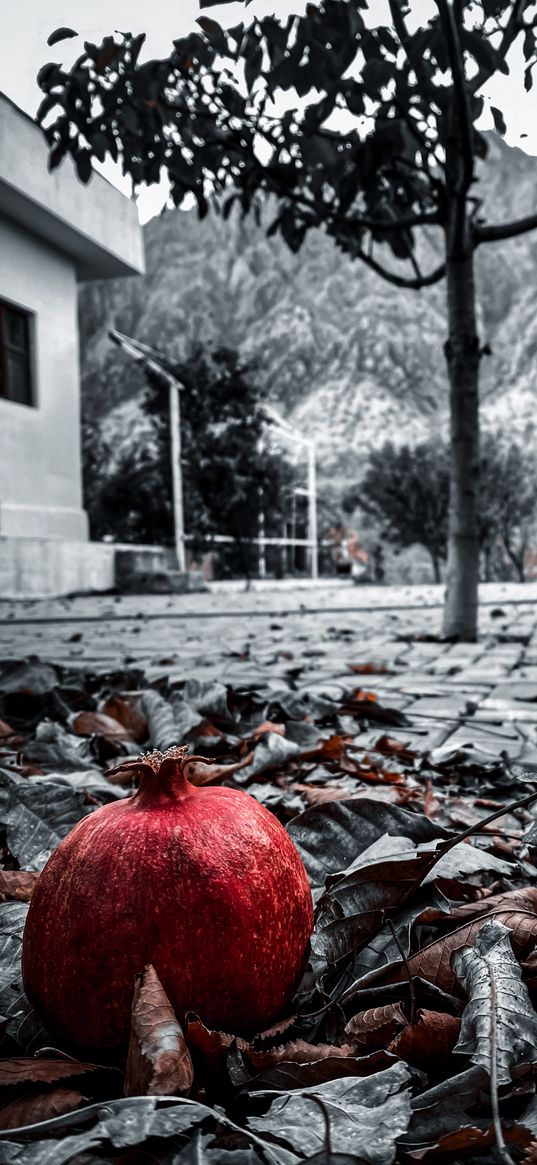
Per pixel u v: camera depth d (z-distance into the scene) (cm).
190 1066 95
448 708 426
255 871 108
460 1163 94
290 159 647
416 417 10781
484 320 13275
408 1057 110
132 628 945
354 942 134
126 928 101
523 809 244
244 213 673
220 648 716
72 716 339
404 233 713
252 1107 102
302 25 482
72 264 1794
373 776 274
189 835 107
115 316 14862
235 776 263
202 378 2612
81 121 558
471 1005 108
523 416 9912
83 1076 105
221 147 630
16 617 1130
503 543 4822
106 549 1819
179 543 2050
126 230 1841
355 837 161
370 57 502
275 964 108
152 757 113
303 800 245
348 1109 93
